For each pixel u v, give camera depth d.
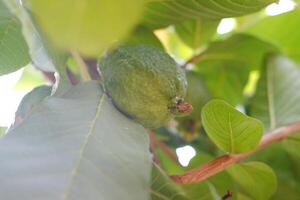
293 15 0.58
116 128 0.36
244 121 0.40
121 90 0.39
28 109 0.40
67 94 0.38
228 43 0.54
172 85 0.39
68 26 0.26
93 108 0.37
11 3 0.35
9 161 0.31
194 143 0.55
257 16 0.63
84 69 0.40
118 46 0.40
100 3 0.26
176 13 0.44
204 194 0.44
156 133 0.54
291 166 0.54
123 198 0.32
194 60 0.54
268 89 0.55
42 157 0.32
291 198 0.53
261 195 0.46
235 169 0.45
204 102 0.52
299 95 0.54
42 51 0.36
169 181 0.41
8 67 0.42
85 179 0.32
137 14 0.26
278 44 0.61
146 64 0.39
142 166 0.34
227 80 0.58
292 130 0.48
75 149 0.33
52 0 0.26
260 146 0.48
